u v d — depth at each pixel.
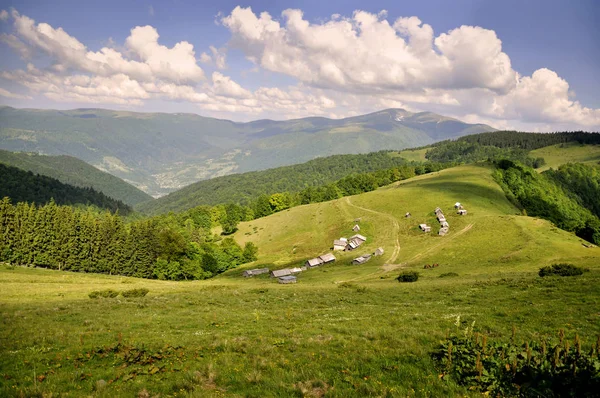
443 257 98.94
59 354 18.52
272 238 161.00
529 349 14.17
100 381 14.32
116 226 122.31
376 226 140.62
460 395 12.74
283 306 37.41
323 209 177.38
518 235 100.50
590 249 85.44
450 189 168.00
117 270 118.75
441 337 19.22
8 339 21.86
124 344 19.67
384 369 15.45
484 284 45.34
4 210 107.81
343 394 12.92
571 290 33.72
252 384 14.32
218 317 30.25
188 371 15.29
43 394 13.00
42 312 33.12
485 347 15.45
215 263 128.88
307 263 114.62
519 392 12.53
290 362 16.59
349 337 20.70
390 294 43.69
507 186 188.88
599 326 20.80
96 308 36.31
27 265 108.75
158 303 39.50
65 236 112.50
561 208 177.50
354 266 105.12
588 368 12.62
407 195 168.00
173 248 122.69
